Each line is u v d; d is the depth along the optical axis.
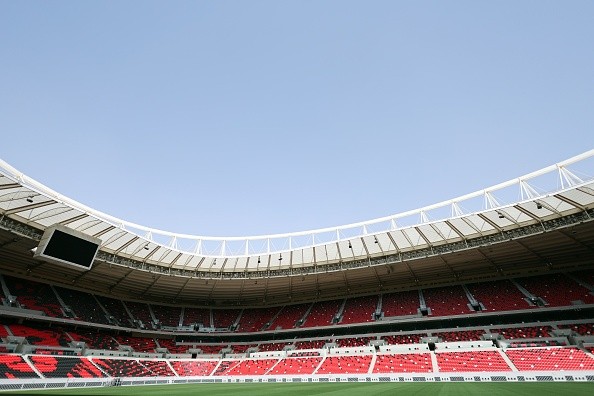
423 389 22.53
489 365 31.62
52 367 32.09
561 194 28.66
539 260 40.81
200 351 49.25
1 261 37.94
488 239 36.06
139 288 49.34
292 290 52.84
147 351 45.66
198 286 49.97
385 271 45.69
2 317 36.34
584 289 37.50
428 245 39.59
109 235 35.97
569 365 28.69
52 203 29.75
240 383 36.84
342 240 40.81
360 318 46.78
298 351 44.72
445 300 44.62
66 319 39.91
